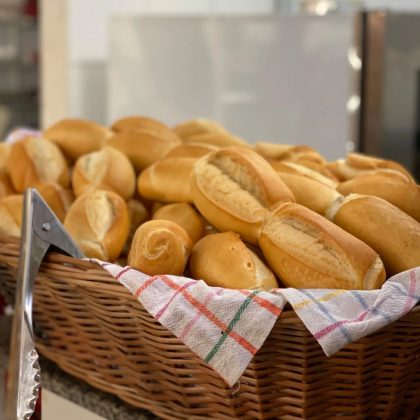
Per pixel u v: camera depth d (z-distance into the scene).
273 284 0.60
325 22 2.04
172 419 0.64
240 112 2.15
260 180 0.65
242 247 0.61
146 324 0.60
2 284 0.79
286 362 0.56
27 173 0.81
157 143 0.83
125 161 0.79
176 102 2.19
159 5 2.54
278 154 0.85
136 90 2.21
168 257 0.61
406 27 2.00
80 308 0.66
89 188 0.76
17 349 0.56
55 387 0.74
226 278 0.60
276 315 0.53
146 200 0.80
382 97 2.01
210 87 2.16
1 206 0.76
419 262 0.60
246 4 2.86
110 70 2.21
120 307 0.61
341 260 0.58
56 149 0.85
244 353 0.54
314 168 0.79
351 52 2.03
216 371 0.55
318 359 0.55
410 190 0.67
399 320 0.55
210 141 0.89
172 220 0.70
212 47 2.13
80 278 0.61
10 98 3.30
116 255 0.70
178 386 0.62
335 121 2.07
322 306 0.53
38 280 0.68
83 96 2.38
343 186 0.71
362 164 0.79
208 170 0.69
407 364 0.57
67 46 2.29
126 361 0.65
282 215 0.61
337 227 0.60
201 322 0.55
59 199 0.78
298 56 2.08
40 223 0.61
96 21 2.40
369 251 0.58
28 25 3.33
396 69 2.01
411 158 2.06
